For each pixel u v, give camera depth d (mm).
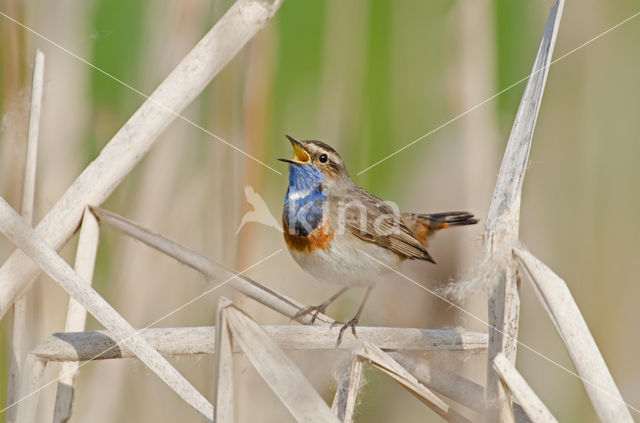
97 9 10688
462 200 11031
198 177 10289
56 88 10406
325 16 11648
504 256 6496
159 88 7906
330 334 7891
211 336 7211
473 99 11102
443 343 7836
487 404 6379
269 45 10266
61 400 7102
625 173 12320
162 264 9906
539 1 11609
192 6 10906
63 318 9359
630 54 12453
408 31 12039
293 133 11492
